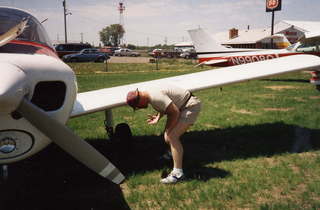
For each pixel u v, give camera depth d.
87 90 9.78
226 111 6.14
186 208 2.40
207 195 2.58
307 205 2.37
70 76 2.27
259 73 4.00
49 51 2.89
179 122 2.86
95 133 4.86
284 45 29.67
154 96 2.70
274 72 3.96
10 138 2.03
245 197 2.53
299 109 6.03
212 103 7.16
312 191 2.61
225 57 14.44
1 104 1.72
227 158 3.49
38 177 3.14
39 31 3.11
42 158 3.68
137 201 2.59
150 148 3.97
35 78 1.98
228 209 2.38
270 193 2.61
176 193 2.64
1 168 2.40
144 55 53.38
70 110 2.36
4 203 2.60
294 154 3.52
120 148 3.80
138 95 2.66
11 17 3.03
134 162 3.49
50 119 2.00
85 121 5.78
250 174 2.99
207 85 3.75
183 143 4.09
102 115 6.32
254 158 3.46
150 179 2.96
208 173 3.08
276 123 4.91
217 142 4.09
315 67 4.02
